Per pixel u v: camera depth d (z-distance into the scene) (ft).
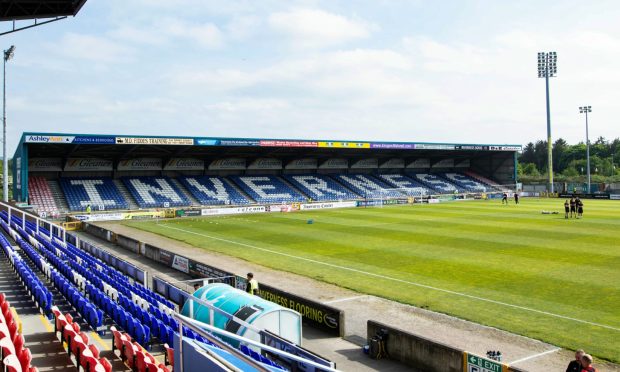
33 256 85.61
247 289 60.49
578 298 67.36
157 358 44.04
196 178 237.66
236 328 43.01
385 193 263.29
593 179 368.07
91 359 33.96
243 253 106.32
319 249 110.11
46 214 173.06
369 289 74.18
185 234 139.23
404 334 46.73
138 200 204.54
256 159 251.39
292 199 236.63
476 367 40.34
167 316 49.37
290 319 44.27
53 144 173.17
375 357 48.21
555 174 495.82
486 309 63.16
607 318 58.70
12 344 35.88
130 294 60.08
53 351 44.60
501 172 301.63
